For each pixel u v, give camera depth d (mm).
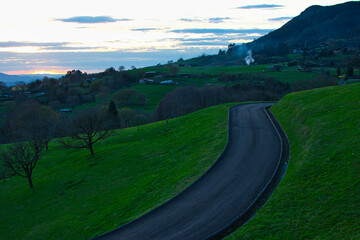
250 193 24484
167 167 39062
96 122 64562
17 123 104625
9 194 47344
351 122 28219
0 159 61125
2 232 35125
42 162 60531
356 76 117938
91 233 26953
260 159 31234
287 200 20609
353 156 22344
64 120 100188
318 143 27125
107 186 40875
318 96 42531
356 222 16203
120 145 59844
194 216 22156
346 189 19266
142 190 33438
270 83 148375
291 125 38688
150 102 153250
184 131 55719
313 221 17578
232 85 157625
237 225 20062
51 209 38375
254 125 44969
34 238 31141
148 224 21953
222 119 51594
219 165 30922
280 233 17250
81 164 53812
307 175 23000
